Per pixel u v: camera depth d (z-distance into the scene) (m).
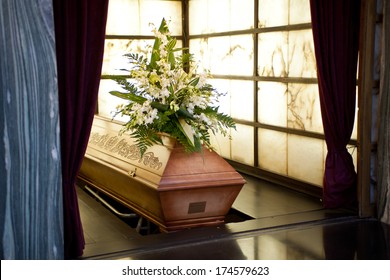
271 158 5.70
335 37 4.32
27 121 3.00
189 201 3.96
